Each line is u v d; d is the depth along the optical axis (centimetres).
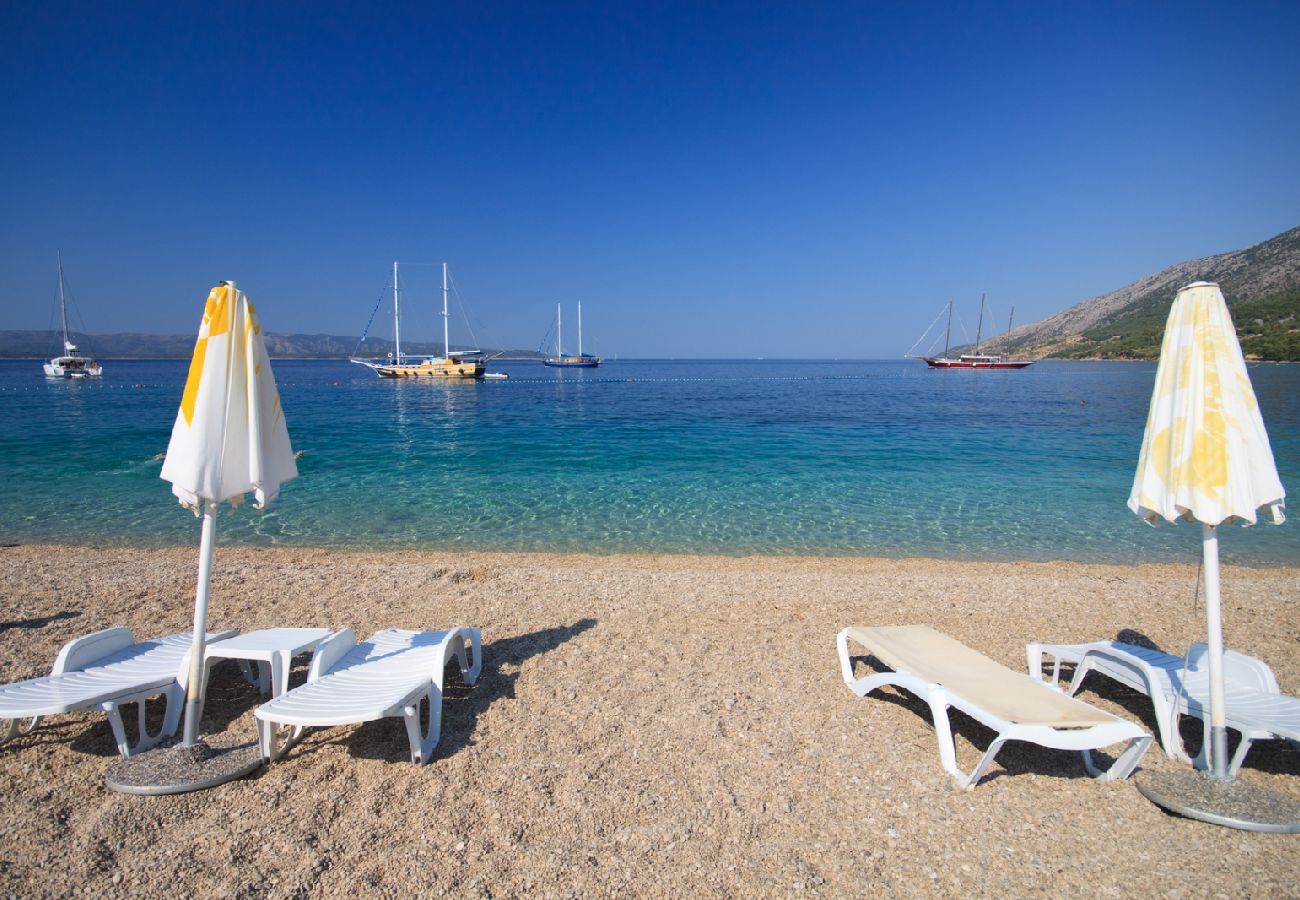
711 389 6259
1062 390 5662
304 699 365
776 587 752
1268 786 379
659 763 383
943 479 1541
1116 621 654
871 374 11194
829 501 1315
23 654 537
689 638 584
